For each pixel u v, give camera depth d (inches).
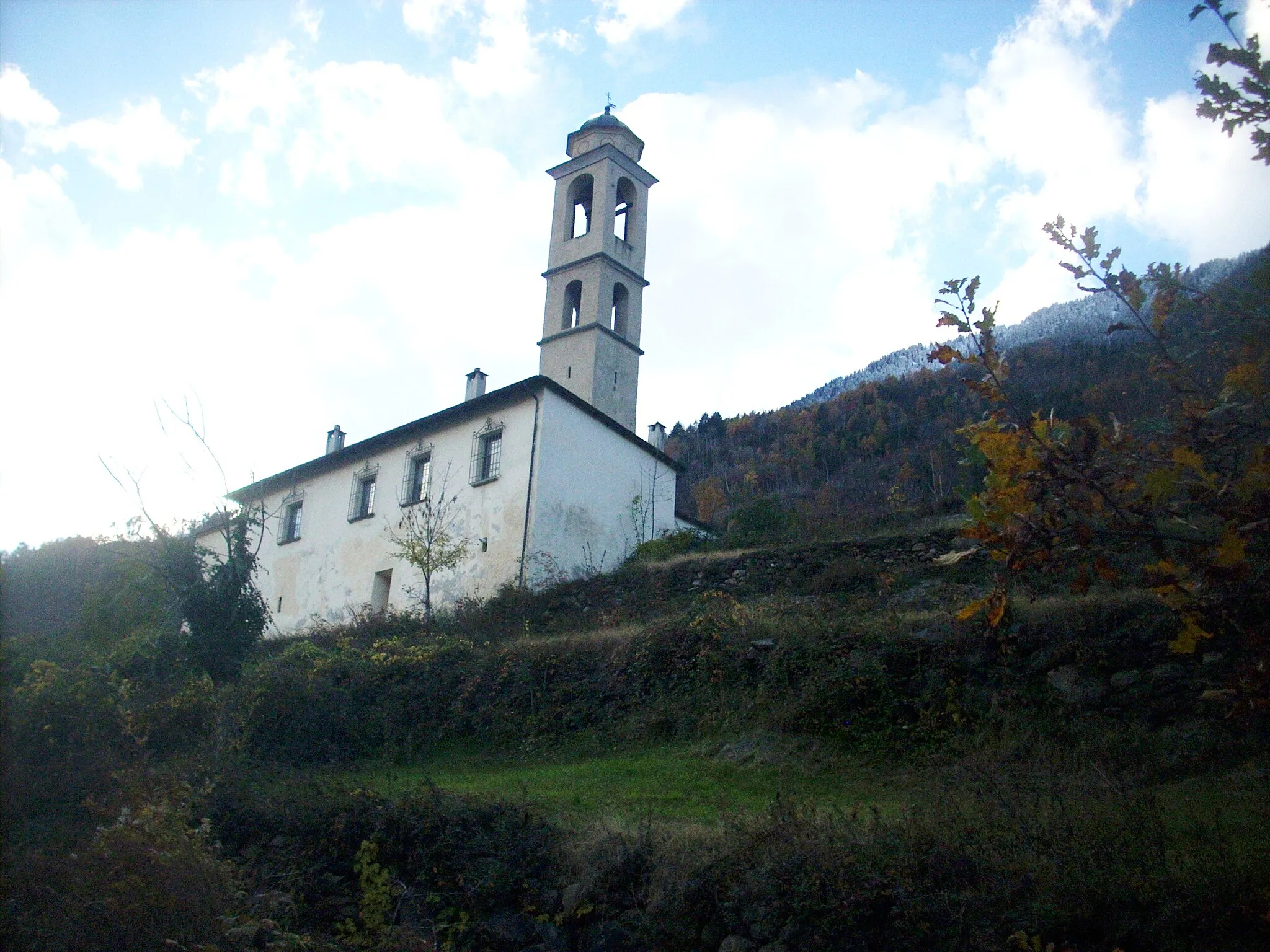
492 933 307.1
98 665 601.9
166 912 278.1
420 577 1035.9
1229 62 197.0
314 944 306.8
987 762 410.9
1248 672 204.4
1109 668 443.8
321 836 357.7
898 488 1537.9
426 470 1099.9
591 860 319.0
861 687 485.7
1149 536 209.3
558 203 1456.7
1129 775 374.3
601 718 565.6
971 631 486.9
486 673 620.1
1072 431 220.5
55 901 265.7
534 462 970.7
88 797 332.5
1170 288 225.0
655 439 1201.4
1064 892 252.1
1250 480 186.7
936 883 268.1
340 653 689.0
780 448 2628.0
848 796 411.8
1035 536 210.4
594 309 1334.9
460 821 353.7
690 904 290.0
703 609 625.0
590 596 850.1
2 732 378.0
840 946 259.4
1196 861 259.3
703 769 473.7
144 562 726.5
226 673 629.9
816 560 781.9
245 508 717.9
